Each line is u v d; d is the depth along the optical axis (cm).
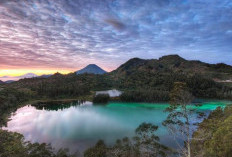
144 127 4009
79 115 9500
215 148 2130
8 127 7025
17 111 10662
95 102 13925
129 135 5766
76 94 17412
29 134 6094
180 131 2025
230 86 18250
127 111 10475
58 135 5925
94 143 5069
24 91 16062
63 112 10400
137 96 14088
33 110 11106
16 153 3039
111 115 9406
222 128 2333
